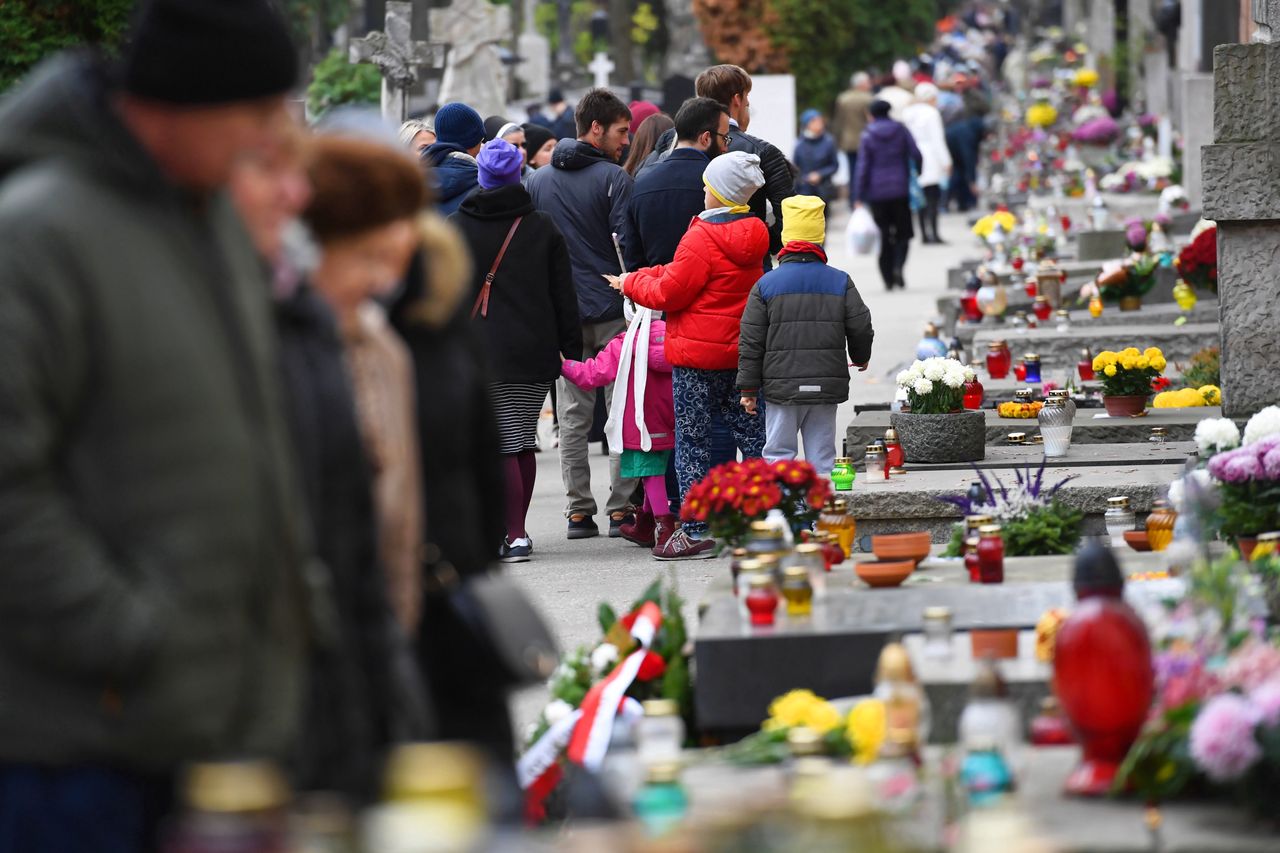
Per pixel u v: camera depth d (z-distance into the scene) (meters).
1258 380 19.98
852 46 92.19
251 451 6.88
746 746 9.73
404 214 8.35
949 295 36.81
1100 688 8.78
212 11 6.72
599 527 22.78
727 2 84.44
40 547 6.41
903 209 48.28
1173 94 69.62
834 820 5.73
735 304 19.98
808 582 12.20
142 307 6.65
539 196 23.00
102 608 6.50
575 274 22.84
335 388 7.81
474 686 9.01
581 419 21.78
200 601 6.71
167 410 6.68
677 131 21.55
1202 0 56.72
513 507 20.48
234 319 6.95
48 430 6.53
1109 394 22.47
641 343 20.39
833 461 20.14
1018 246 41.72
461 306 9.34
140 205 6.74
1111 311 33.03
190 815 5.39
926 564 13.98
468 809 5.32
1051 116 77.69
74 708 6.63
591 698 11.66
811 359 19.69
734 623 12.10
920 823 7.82
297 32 84.88
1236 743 8.35
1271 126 19.45
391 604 8.16
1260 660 9.05
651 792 7.25
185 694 6.66
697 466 20.11
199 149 6.82
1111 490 18.00
